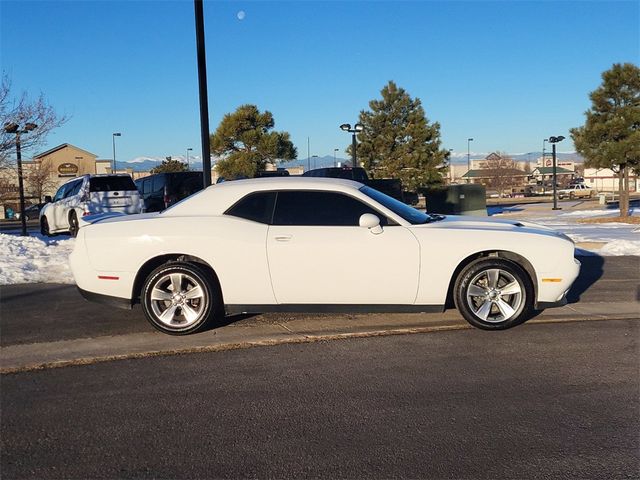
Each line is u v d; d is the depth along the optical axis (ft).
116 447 12.35
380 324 21.65
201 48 35.09
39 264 34.14
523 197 197.88
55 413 14.05
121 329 21.26
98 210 52.29
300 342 19.53
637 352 18.28
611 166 70.03
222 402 14.64
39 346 19.30
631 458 11.71
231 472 11.32
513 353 18.24
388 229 20.26
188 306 20.40
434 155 89.71
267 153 102.01
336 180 21.81
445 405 14.34
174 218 20.80
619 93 69.46
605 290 27.45
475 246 20.24
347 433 12.90
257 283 20.21
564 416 13.67
